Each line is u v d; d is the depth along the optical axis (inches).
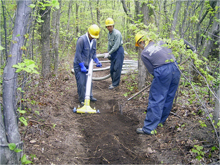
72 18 418.0
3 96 75.9
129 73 252.7
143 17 162.4
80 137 120.5
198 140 106.5
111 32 200.5
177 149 105.3
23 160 75.2
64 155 100.3
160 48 120.7
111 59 211.9
